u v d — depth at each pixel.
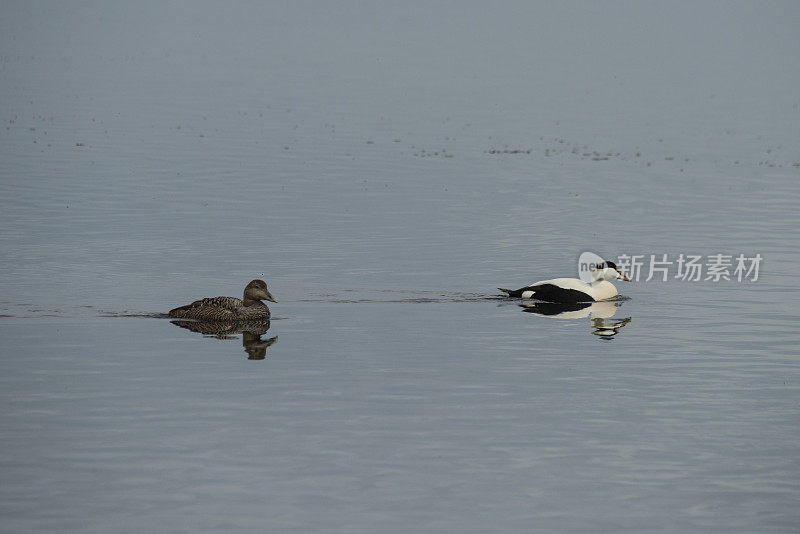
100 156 55.66
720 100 86.56
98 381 21.78
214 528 15.37
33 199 44.25
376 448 18.31
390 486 16.81
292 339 25.41
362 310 28.55
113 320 27.03
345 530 15.35
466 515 15.86
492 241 38.09
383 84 90.81
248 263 34.06
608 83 95.62
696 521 15.77
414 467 17.55
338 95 83.81
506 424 19.58
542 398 21.11
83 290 30.19
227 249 36.06
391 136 65.25
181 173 51.56
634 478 17.25
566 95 87.38
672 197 47.84
